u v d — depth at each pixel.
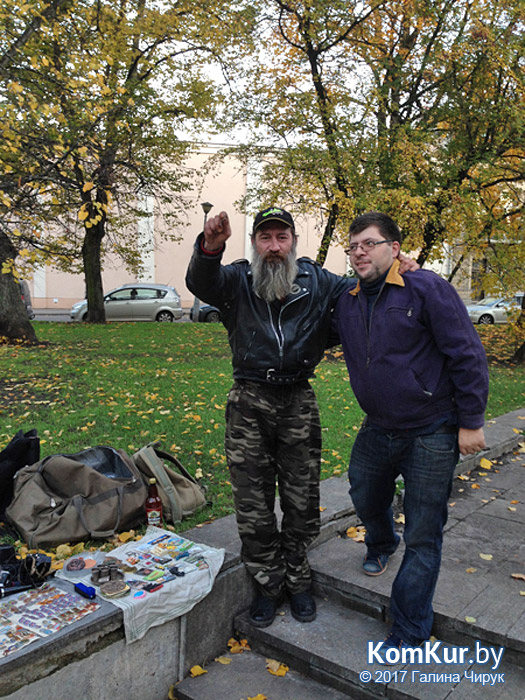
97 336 13.52
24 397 6.91
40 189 5.90
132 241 19.28
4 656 2.05
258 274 2.59
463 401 2.35
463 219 10.86
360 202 10.59
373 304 2.48
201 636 2.79
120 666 2.42
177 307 21.64
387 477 2.71
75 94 6.47
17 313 11.94
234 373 2.82
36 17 7.32
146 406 6.40
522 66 10.98
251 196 14.81
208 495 3.98
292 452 2.82
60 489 3.37
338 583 3.04
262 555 2.88
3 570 2.62
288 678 2.69
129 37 11.14
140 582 2.62
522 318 11.15
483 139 11.75
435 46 11.08
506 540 3.51
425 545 2.49
